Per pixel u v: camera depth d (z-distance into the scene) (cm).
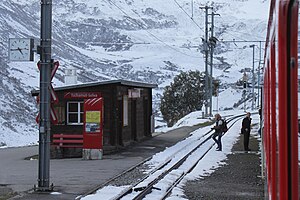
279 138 404
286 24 402
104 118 2906
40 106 1587
